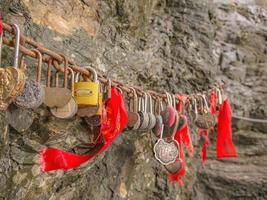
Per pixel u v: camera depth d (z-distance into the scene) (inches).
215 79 100.2
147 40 84.2
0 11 46.2
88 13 64.8
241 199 94.3
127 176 71.8
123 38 74.9
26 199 51.6
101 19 68.2
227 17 113.3
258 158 99.7
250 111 105.1
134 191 74.5
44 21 55.5
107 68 67.6
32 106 36.7
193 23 98.8
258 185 94.2
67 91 40.2
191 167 92.7
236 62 109.0
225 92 104.3
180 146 63.1
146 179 78.0
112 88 49.4
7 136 45.0
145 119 54.4
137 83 77.2
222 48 108.7
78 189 62.9
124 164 70.4
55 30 57.2
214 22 108.7
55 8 57.8
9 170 47.4
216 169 96.3
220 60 107.5
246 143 101.4
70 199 61.7
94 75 44.6
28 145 48.7
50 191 56.1
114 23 73.0
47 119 49.6
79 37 61.7
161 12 96.1
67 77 45.1
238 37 112.0
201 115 70.4
